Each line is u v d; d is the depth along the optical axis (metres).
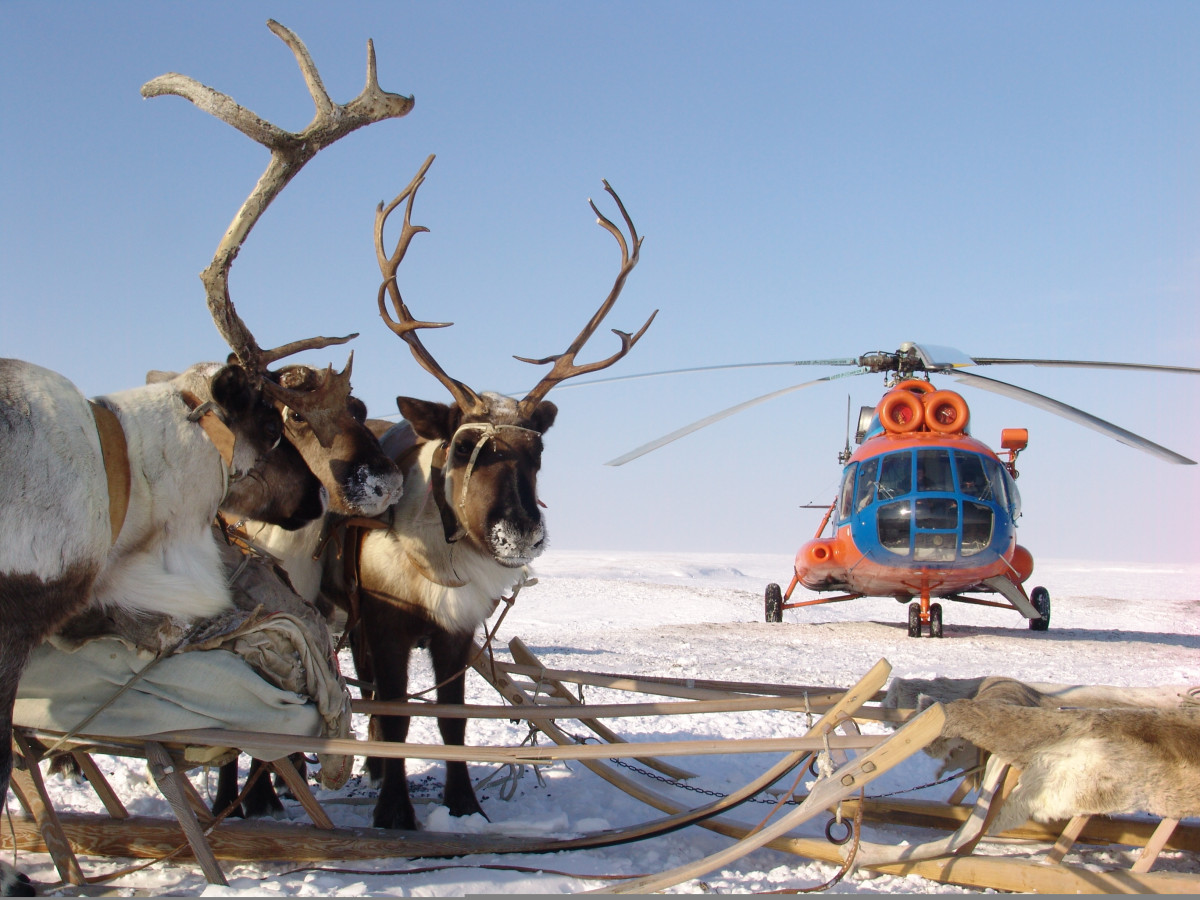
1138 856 4.49
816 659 13.02
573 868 4.33
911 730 3.79
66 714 4.09
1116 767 3.81
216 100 4.33
